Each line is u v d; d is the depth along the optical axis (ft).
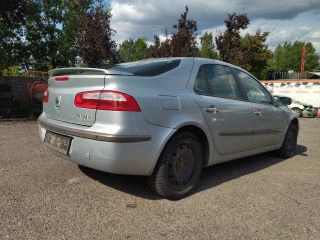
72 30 62.59
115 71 11.81
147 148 11.74
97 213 11.35
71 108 12.53
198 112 13.50
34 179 14.39
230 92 15.81
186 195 13.32
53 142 13.33
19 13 36.29
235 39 65.98
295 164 19.15
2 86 37.70
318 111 68.44
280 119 19.26
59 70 13.71
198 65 14.57
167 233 10.23
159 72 13.10
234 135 15.46
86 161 11.87
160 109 12.10
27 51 59.57
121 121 11.24
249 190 14.28
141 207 12.01
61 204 11.93
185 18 60.13
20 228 10.11
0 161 17.02
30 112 36.86
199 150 13.66
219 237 10.12
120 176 15.11
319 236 10.40
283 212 12.09
